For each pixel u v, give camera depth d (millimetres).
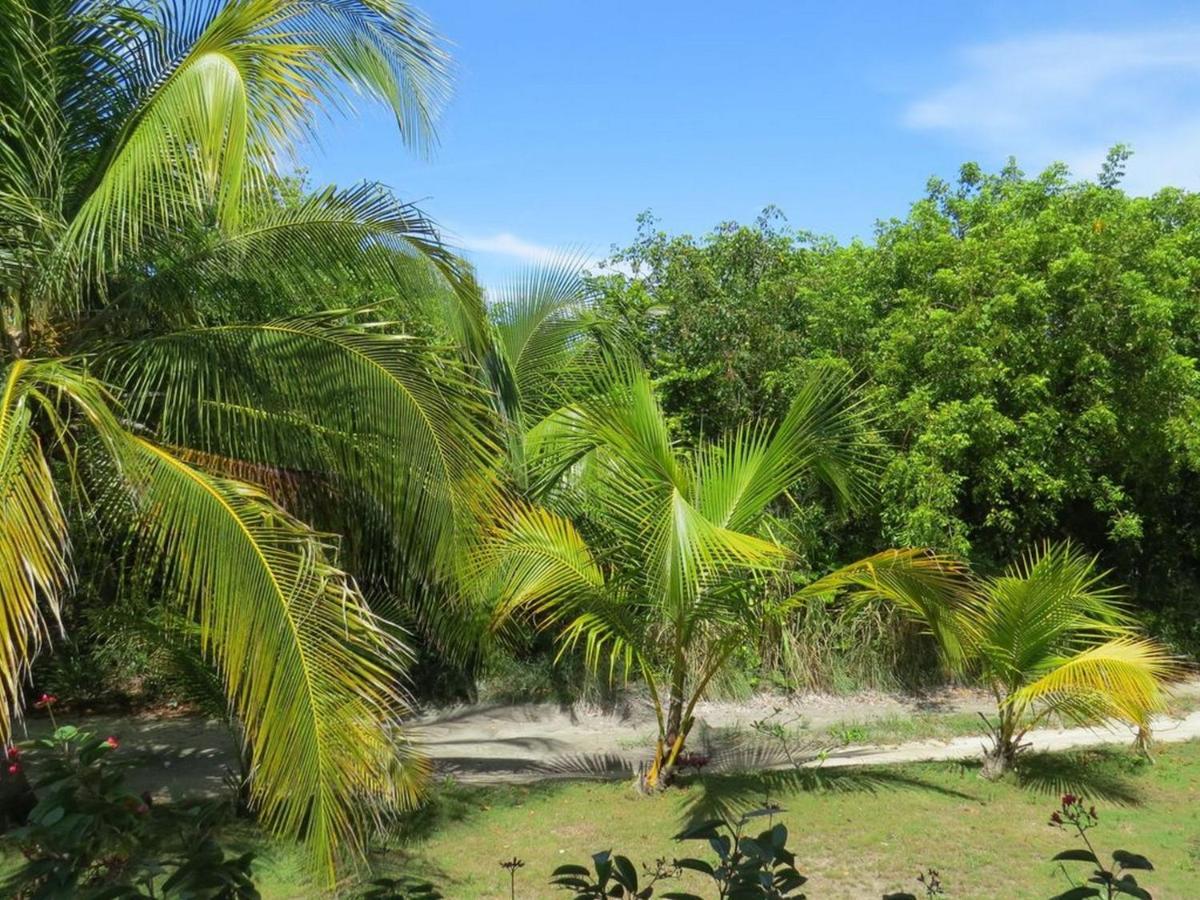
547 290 9469
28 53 5336
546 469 7430
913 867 5738
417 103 5832
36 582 3850
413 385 5035
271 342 5094
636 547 6797
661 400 11477
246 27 4793
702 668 8898
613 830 6426
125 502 4828
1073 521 13016
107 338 5523
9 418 3982
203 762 8250
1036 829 6402
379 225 5406
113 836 2562
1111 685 6781
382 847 5961
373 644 4703
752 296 12070
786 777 7594
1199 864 5723
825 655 10750
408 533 5410
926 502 10078
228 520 4191
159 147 4602
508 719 9945
